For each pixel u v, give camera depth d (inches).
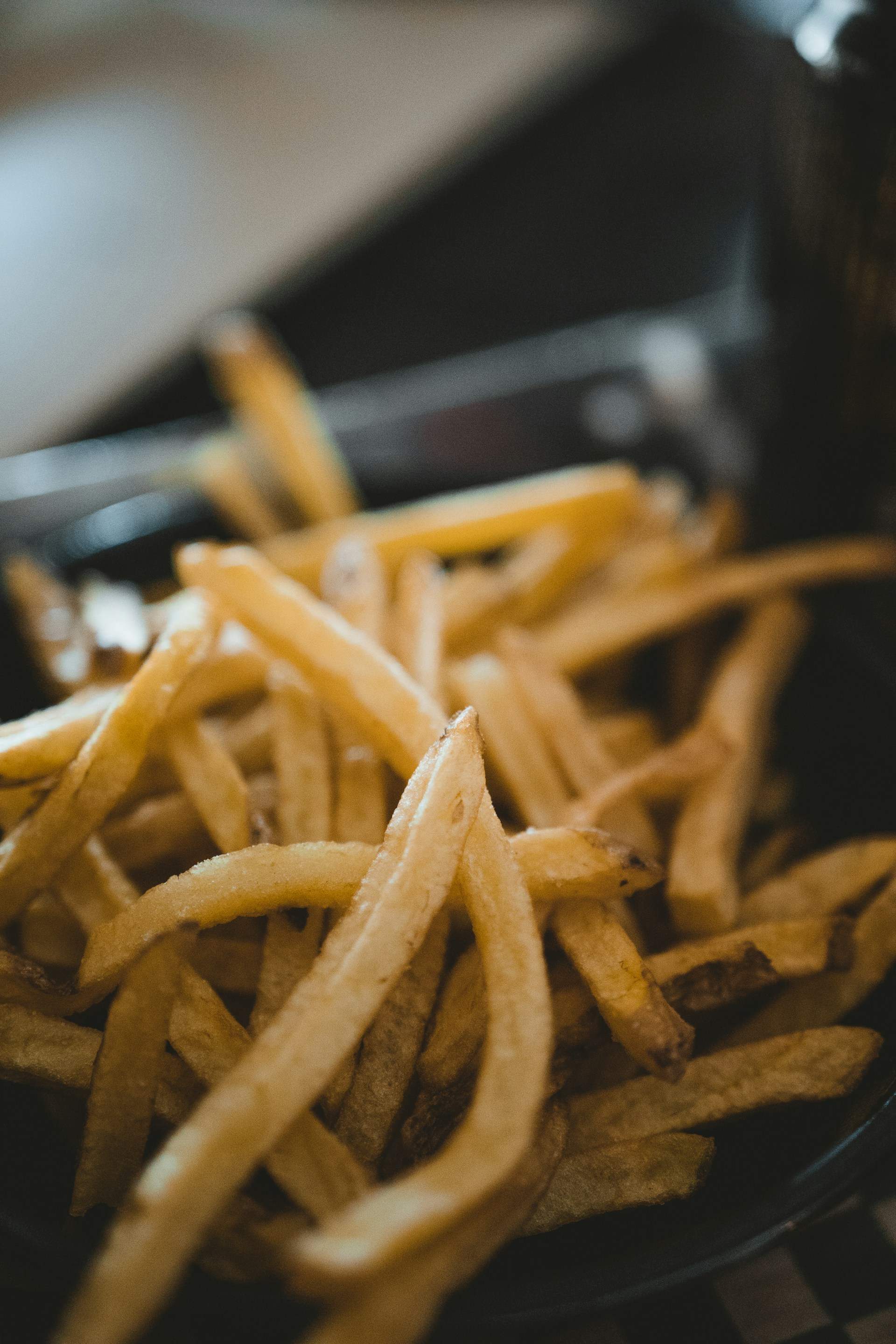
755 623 13.1
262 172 30.0
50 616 12.7
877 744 12.1
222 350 15.1
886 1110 9.2
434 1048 9.6
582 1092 10.1
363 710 10.5
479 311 26.6
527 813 11.1
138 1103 9.1
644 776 11.3
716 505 14.6
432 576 12.6
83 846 10.2
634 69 35.1
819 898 11.1
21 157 31.8
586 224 29.2
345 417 19.6
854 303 14.0
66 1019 10.2
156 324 25.3
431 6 36.4
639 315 25.5
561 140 32.6
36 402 23.3
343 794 10.9
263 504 16.4
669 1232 9.4
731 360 20.0
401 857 9.3
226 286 26.5
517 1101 8.5
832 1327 10.0
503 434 19.1
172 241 27.8
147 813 11.2
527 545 15.3
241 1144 8.3
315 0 37.8
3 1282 10.0
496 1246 8.6
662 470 18.4
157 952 8.7
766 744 12.8
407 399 20.1
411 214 29.5
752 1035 10.5
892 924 10.6
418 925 9.1
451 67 33.4
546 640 13.0
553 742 11.7
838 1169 8.9
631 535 14.8
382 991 8.9
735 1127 10.1
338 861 9.7
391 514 14.4
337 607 12.1
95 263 27.3
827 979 10.5
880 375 14.3
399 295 27.4
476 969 9.8
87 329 25.2
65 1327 7.8
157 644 10.6
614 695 13.7
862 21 12.7
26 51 36.7
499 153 31.7
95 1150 9.2
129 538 14.8
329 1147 8.8
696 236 28.1
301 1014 8.8
